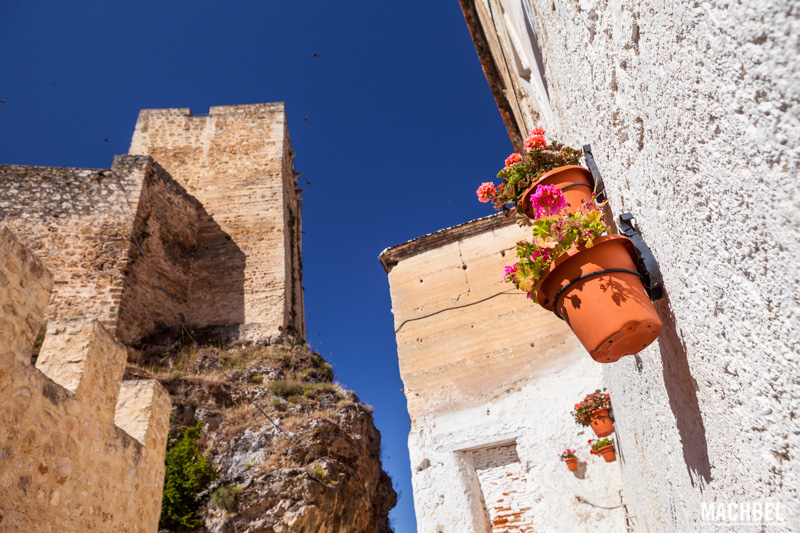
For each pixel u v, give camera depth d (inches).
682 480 92.2
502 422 252.1
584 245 77.0
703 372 65.0
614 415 205.0
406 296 304.7
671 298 73.4
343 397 567.2
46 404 154.9
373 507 502.3
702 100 49.2
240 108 837.2
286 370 582.6
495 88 278.7
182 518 397.4
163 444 226.7
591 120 104.4
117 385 198.2
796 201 37.1
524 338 271.9
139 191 626.5
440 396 269.4
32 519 140.4
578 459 233.0
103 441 181.6
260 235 717.9
